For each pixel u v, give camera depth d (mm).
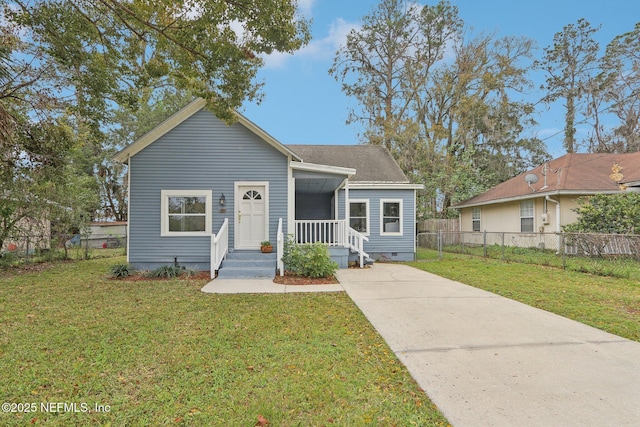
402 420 2551
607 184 13312
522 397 2820
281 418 2578
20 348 3914
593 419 2494
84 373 3312
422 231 21234
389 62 26109
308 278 8641
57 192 11695
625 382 3068
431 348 3934
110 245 21156
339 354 3775
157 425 2498
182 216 10242
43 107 8867
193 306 5832
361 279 8555
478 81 23469
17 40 7969
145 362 3557
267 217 10406
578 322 4883
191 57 7953
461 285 7676
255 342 4121
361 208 14219
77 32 8062
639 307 5641
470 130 23203
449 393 2902
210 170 10320
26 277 8867
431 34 25125
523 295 6594
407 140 22250
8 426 2486
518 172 24141
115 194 31594
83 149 24844
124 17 7949
